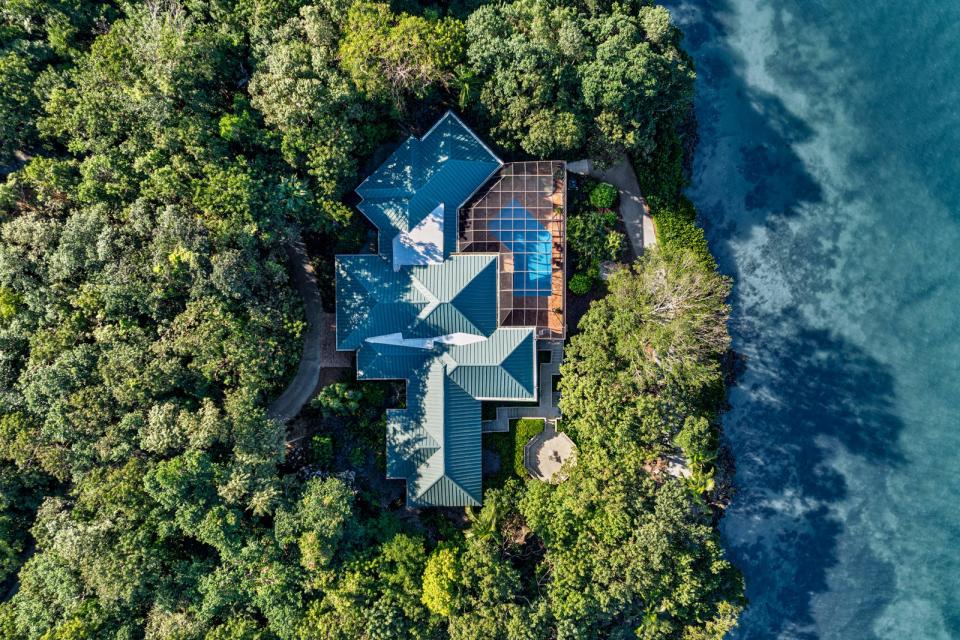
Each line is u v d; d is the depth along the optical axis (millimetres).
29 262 49469
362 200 55031
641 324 51906
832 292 59000
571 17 51344
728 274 59094
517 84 50594
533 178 54812
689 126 58625
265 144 50031
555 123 50469
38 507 52469
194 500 48938
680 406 52219
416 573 51188
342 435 57062
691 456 53312
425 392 54281
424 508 57094
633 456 51781
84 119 48844
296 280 57062
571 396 52844
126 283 48562
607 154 53062
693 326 49906
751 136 58875
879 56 59031
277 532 49188
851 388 59219
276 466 53375
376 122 53594
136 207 48375
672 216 56781
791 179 58844
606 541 50219
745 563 59375
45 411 49844
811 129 58906
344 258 54562
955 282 58500
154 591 49656
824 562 59281
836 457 59219
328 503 49625
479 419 55125
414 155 53406
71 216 49781
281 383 55438
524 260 55250
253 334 49812
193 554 52125
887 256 58781
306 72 48375
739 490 59438
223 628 49000
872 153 58875
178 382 50000
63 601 48844
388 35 47750
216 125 49844
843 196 58781
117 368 48875
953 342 58562
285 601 49562
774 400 59281
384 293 53438
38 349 49188
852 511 59219
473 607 50344
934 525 58906
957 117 58375
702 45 59281
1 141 51875
